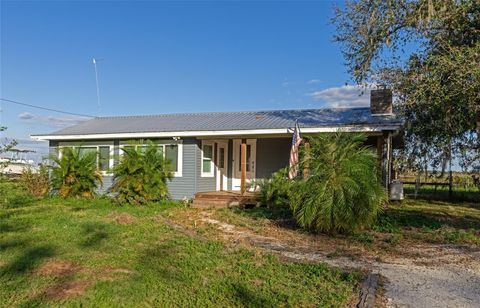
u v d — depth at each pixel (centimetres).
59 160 1822
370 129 1401
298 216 1043
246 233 1064
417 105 1479
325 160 1036
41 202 1694
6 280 633
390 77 1583
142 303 546
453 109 1421
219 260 761
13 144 1146
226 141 1944
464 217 1370
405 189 2478
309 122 1599
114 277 651
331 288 614
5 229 1066
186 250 839
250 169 1861
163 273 675
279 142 1816
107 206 1573
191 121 1936
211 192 1744
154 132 1731
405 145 1911
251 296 574
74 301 545
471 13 1334
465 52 1244
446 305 552
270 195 1477
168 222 1205
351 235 1022
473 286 638
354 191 986
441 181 2062
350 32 1519
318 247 912
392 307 542
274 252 852
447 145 1800
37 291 586
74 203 1661
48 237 959
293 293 586
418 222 1221
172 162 1756
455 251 884
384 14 1411
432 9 1288
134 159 1612
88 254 793
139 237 966
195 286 614
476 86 1186
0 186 1255
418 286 634
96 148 1916
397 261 797
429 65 1373
